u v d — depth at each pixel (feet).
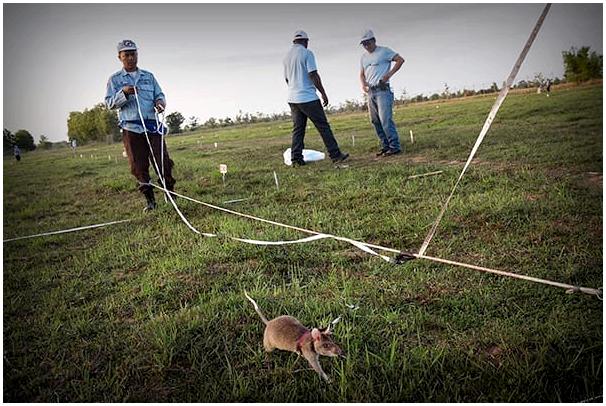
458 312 9.36
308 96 24.11
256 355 8.41
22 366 8.79
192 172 27.02
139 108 18.28
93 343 9.32
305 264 12.26
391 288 10.59
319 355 8.30
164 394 7.81
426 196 16.99
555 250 11.68
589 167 18.17
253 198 19.35
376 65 24.72
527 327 8.67
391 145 25.66
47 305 11.19
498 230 13.29
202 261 12.75
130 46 18.74
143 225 17.20
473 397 7.23
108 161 36.94
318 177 21.80
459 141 26.81
